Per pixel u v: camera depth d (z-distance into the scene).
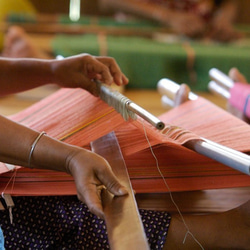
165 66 4.24
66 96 1.75
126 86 4.22
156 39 4.93
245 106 2.08
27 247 1.33
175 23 5.05
